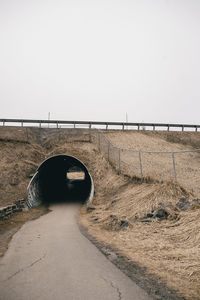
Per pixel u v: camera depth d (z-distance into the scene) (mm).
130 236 6219
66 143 21594
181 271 3732
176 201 8312
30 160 17922
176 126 31203
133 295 3010
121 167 16469
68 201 16828
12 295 3105
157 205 8234
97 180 15578
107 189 14000
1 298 3023
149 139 26875
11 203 11883
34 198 14898
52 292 3170
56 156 16406
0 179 14086
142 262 4277
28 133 22797
